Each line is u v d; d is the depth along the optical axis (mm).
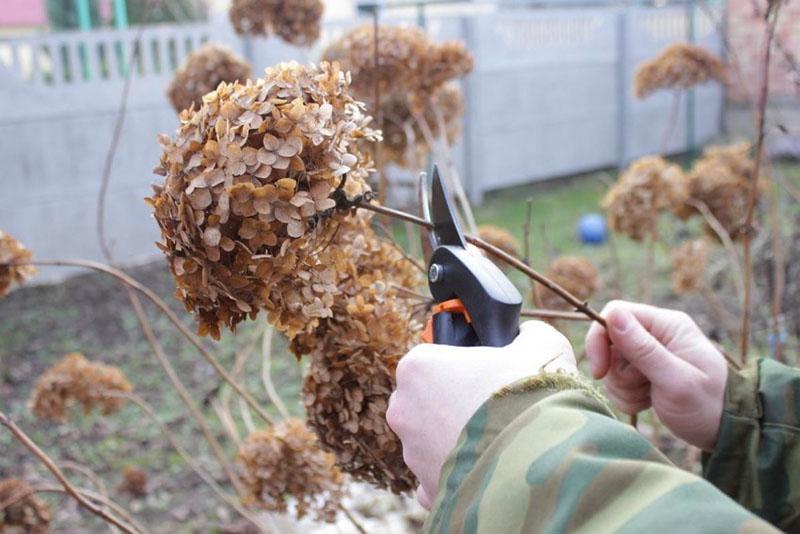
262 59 6219
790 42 5137
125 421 3482
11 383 3889
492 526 535
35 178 5449
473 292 712
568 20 7770
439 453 635
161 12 7809
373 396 892
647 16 8227
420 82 1870
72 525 2770
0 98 5309
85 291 5191
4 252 1424
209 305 737
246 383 3760
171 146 735
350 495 1367
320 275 765
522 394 602
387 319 889
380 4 1754
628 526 488
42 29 13711
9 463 3168
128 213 5789
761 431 996
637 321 1014
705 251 2684
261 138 726
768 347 2854
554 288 961
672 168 2248
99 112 5633
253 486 1344
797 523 984
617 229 2285
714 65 2705
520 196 7441
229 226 710
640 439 550
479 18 7129
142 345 4293
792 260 2855
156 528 2752
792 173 4953
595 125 8188
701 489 496
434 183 794
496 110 7344
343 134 756
